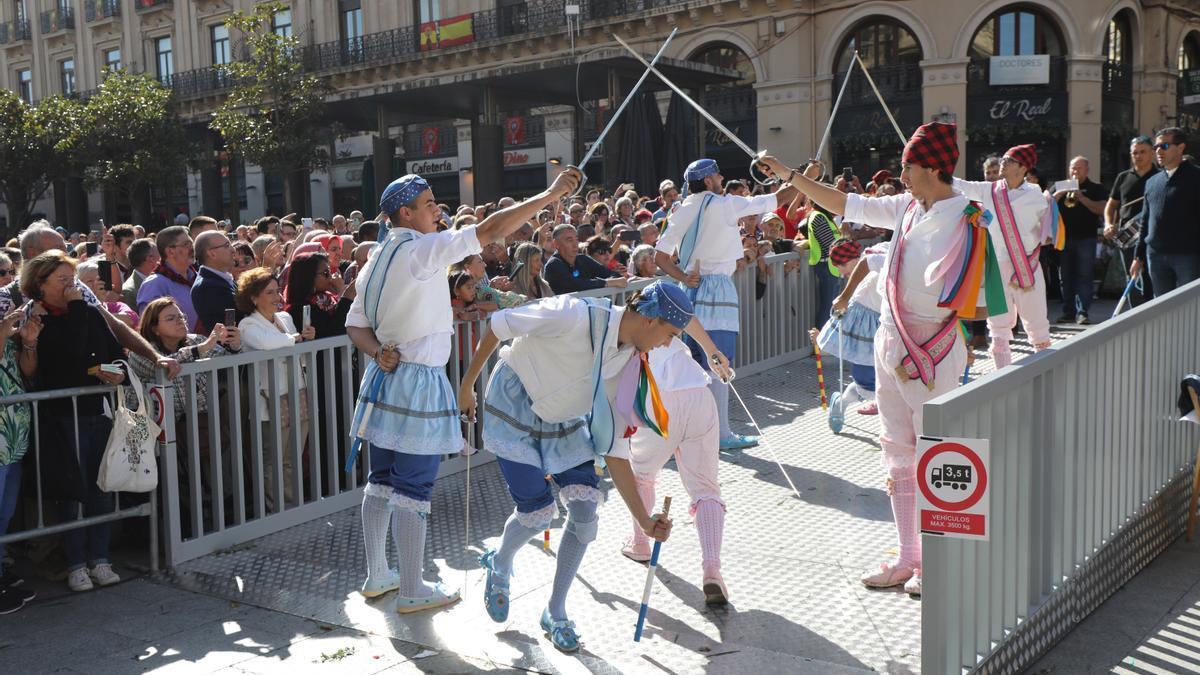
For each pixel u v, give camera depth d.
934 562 3.03
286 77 27.50
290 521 5.55
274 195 34.50
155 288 6.48
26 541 5.14
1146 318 4.52
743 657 3.71
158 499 5.04
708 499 4.37
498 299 6.51
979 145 23.67
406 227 4.16
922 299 4.06
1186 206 7.56
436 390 4.19
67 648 4.03
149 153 29.70
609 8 27.23
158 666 3.82
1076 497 3.92
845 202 4.36
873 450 6.50
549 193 3.95
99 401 4.84
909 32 23.66
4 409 4.51
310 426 5.64
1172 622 3.97
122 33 39.06
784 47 24.84
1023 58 22.83
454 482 6.22
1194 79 24.83
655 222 10.18
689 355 4.45
